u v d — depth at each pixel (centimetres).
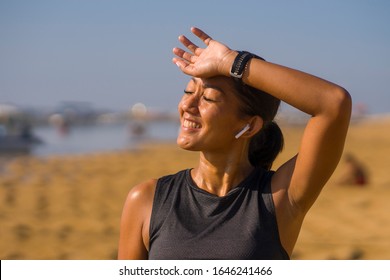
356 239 1961
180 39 585
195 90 582
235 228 554
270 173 585
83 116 15975
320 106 542
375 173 4094
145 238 574
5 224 2202
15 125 10994
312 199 569
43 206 2698
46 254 1770
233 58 557
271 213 560
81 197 2986
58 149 6819
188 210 565
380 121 15188
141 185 587
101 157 5738
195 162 5262
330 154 551
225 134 573
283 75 548
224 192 577
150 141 8544
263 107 580
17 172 4347
